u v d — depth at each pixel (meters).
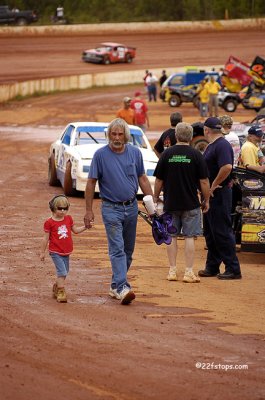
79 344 15.41
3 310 17.95
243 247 24.33
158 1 197.50
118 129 19.08
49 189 41.44
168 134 29.03
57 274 19.06
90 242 27.95
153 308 18.81
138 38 170.50
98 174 19.28
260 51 163.25
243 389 13.24
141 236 29.92
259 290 21.55
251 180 24.33
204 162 21.41
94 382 13.27
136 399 12.59
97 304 18.97
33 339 15.64
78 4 198.75
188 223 21.78
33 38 164.62
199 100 90.31
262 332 16.95
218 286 21.86
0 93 108.44
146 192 19.86
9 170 49.81
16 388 12.85
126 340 15.82
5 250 25.81
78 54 153.38
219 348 15.54
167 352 15.09
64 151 40.19
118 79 133.88
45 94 120.19
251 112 95.25
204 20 196.88
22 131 78.31
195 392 13.00
